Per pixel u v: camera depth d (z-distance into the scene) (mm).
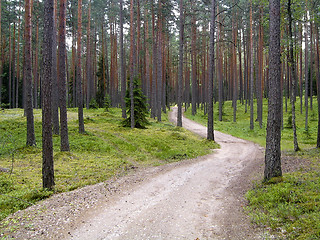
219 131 30047
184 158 15102
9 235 5230
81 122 20703
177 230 5594
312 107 42406
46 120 8508
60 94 14914
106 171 11531
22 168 11445
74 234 5402
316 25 31469
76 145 16766
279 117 8461
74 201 7473
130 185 9383
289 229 4945
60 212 6590
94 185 9305
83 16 39406
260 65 32500
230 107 53219
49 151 8633
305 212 5559
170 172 11516
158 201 7609
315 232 4551
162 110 45969
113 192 8484
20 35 46375
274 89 8375
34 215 6371
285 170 10094
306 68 31719
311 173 8836
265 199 6781
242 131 30156
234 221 5906
